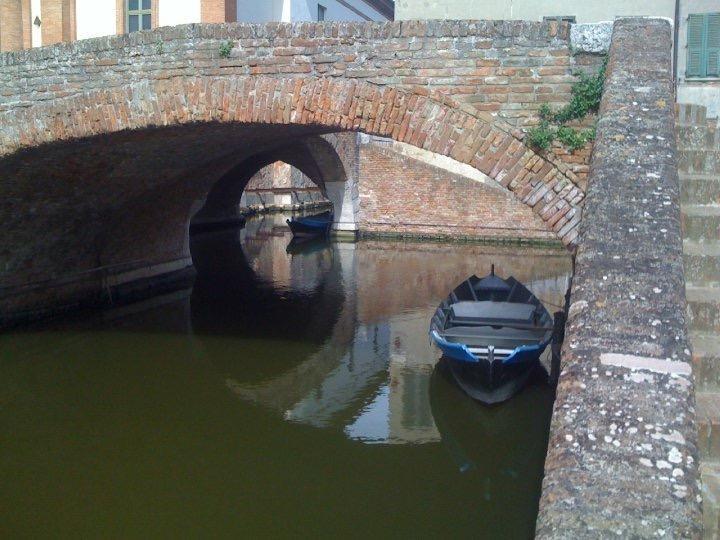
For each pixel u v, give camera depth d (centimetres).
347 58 822
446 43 786
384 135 821
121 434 1005
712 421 345
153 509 799
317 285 2070
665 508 197
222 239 3133
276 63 852
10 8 1733
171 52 895
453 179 2925
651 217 348
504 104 772
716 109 1150
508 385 1066
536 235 2825
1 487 843
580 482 208
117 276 1750
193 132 1112
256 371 1275
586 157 746
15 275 1434
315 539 745
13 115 994
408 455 963
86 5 1644
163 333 1489
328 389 1189
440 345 1088
